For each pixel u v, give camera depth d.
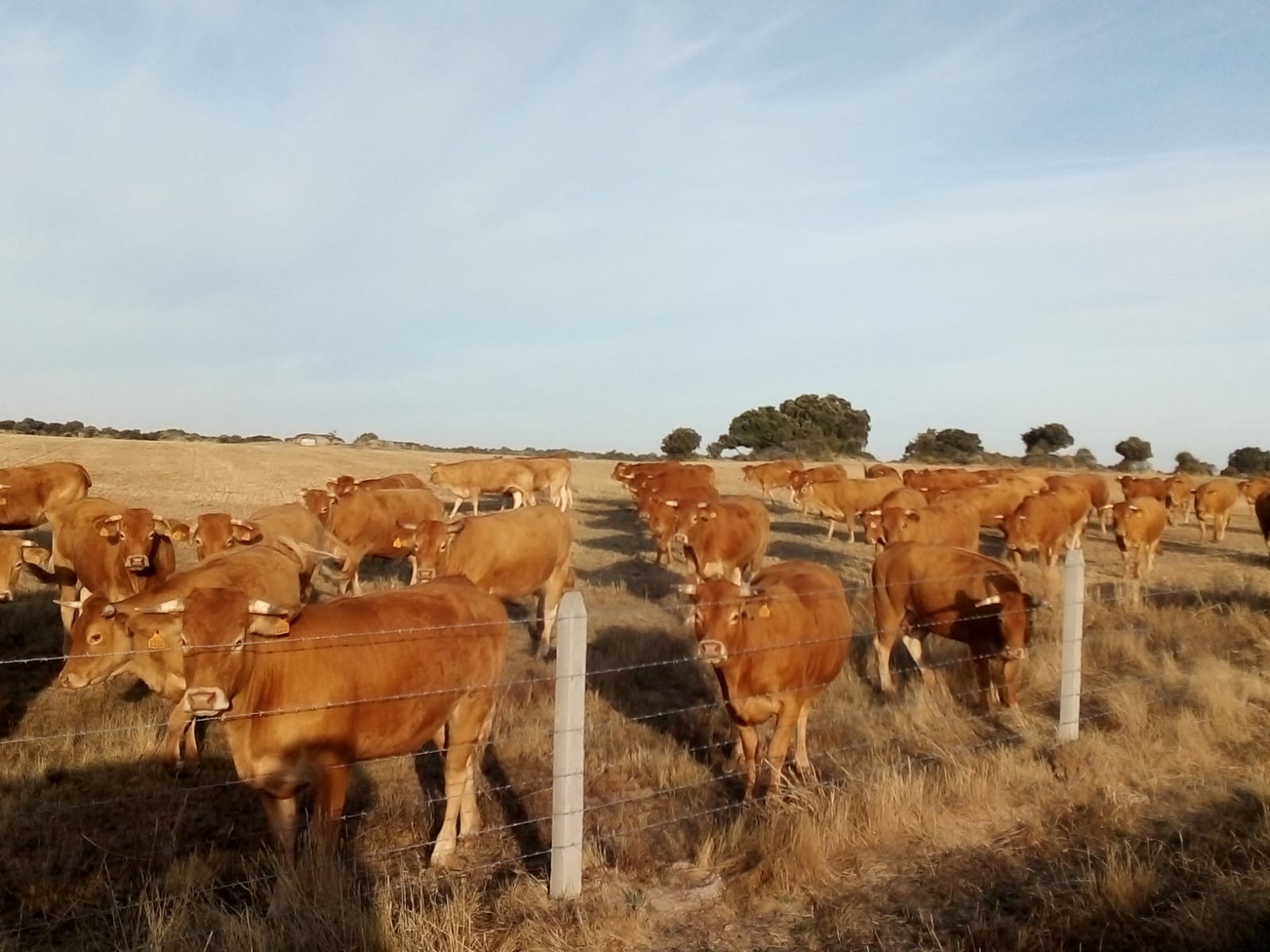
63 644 11.90
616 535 25.67
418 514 16.92
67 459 42.56
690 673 11.02
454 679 6.61
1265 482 32.22
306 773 5.87
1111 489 39.28
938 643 12.38
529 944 5.17
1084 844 6.55
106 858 6.32
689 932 5.45
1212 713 9.02
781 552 22.77
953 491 22.69
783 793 7.09
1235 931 5.17
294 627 5.93
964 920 5.56
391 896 5.39
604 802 7.36
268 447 66.38
